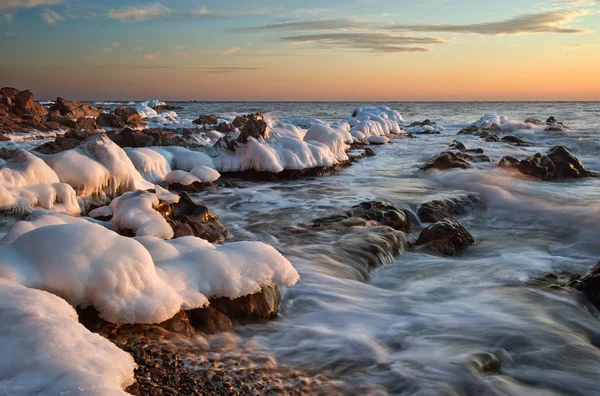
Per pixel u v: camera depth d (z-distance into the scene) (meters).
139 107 47.25
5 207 8.30
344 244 8.19
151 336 4.45
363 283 6.91
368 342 4.91
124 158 10.84
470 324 5.47
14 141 22.30
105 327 4.33
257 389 3.94
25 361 2.95
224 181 13.63
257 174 14.48
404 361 4.55
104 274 4.36
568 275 7.52
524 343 5.04
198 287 5.00
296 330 5.14
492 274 7.48
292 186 13.82
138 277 4.51
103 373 3.07
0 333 3.15
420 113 72.75
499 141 27.19
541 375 4.50
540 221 11.12
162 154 13.85
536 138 29.38
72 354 3.11
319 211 10.81
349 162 18.22
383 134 29.72
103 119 31.05
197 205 8.70
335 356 4.61
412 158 20.61
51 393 2.73
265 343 4.85
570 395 4.26
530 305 6.13
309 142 16.84
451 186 14.19
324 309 5.79
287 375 4.23
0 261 4.22
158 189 8.74
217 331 4.88
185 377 3.97
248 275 5.31
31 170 9.12
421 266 7.92
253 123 15.45
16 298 3.57
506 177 14.29
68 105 35.59
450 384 4.19
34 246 4.45
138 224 7.17
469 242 9.30
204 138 19.66
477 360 4.56
